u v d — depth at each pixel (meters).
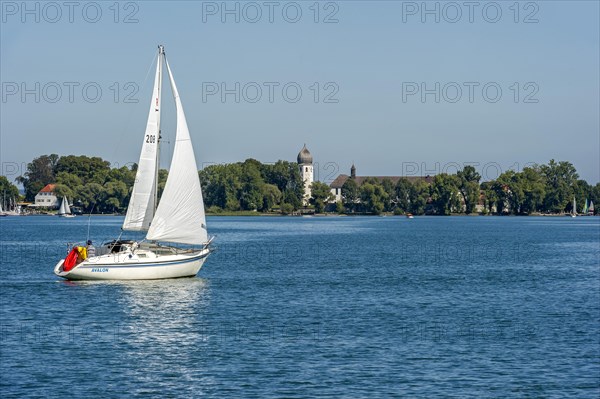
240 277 118.06
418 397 52.72
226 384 55.38
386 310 86.31
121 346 66.56
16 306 85.88
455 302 92.94
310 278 118.06
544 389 54.50
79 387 54.53
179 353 64.06
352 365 60.41
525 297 97.94
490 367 59.97
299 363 60.91
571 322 79.06
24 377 56.81
